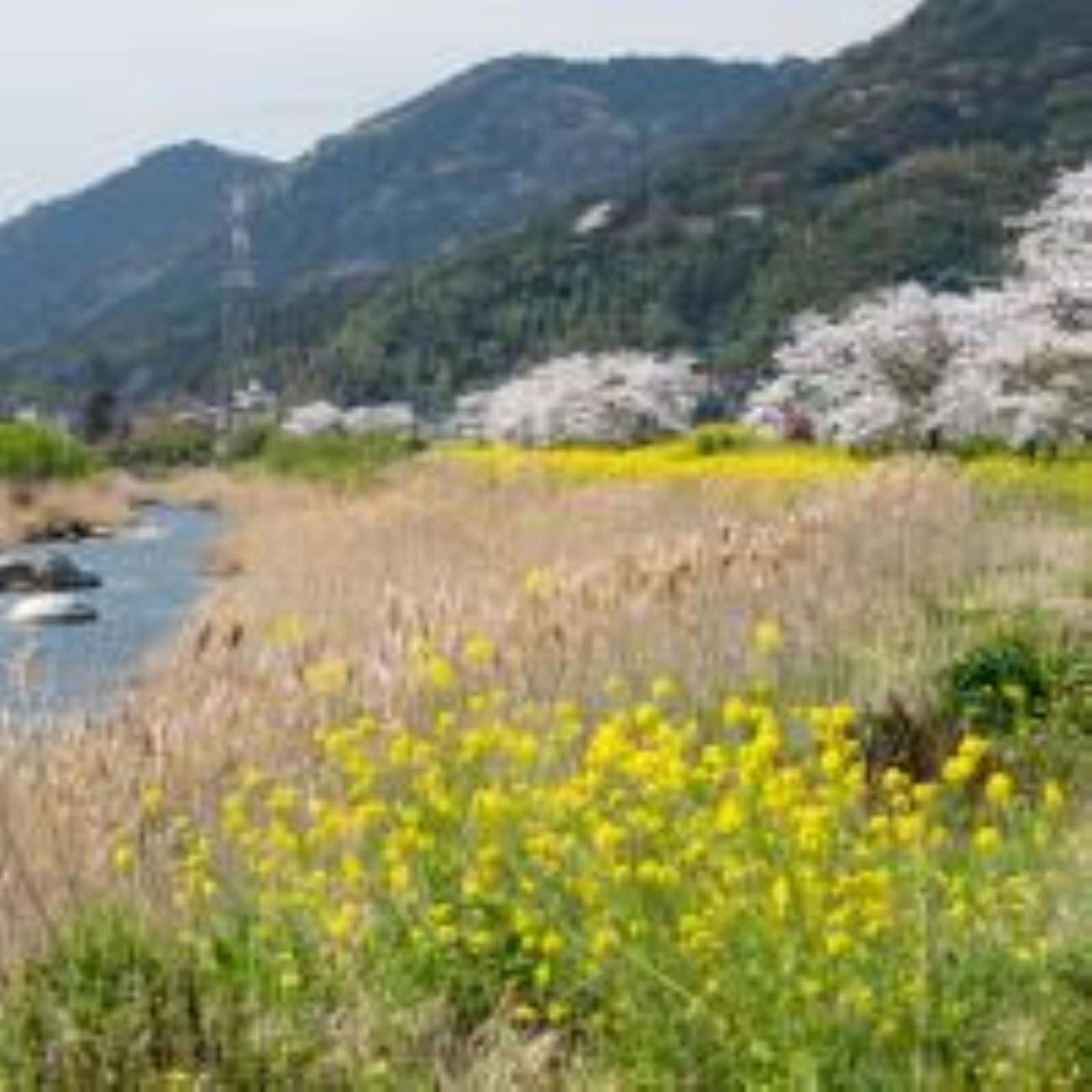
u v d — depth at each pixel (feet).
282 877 32.50
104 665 84.94
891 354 154.51
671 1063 26.68
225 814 34.83
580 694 45.88
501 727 37.63
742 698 46.57
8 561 142.31
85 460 264.11
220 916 31.35
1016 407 137.39
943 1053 26.58
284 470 286.87
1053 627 55.52
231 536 177.68
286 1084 27.55
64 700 54.03
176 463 414.00
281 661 48.47
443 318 599.57
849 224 531.50
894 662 50.29
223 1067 27.66
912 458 122.01
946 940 28.07
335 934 29.48
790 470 139.54
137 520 232.12
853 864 30.68
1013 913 29.58
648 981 27.68
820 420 174.19
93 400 504.43
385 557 97.76
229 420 490.08
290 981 28.37
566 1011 28.37
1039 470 116.06
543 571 57.93
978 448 141.18
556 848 29.96
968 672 49.26
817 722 34.24
